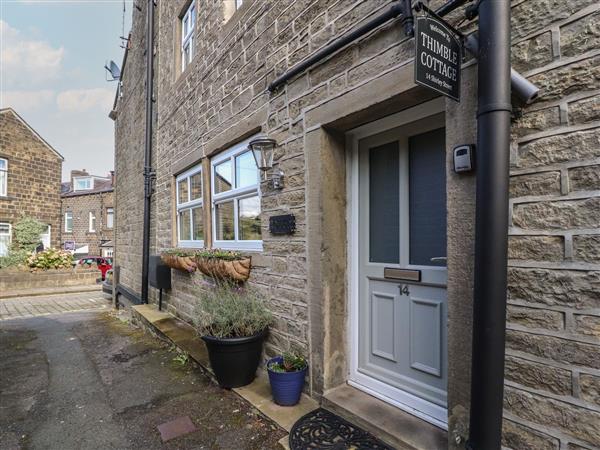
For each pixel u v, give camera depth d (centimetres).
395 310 239
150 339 508
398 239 239
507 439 149
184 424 253
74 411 287
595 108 128
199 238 490
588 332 128
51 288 1205
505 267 139
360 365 260
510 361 149
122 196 912
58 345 507
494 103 138
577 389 131
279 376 251
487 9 141
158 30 652
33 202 1544
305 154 264
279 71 295
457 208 169
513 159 149
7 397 320
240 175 381
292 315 280
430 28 149
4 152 1453
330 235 253
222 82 396
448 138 173
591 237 128
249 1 339
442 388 210
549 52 139
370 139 256
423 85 146
